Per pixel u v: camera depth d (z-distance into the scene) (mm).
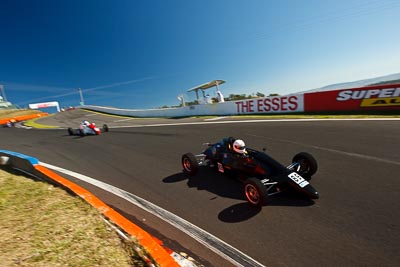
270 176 4770
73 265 2873
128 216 4609
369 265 3018
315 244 3455
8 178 6180
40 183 5758
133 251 3139
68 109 53750
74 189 5141
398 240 3391
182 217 4453
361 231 3635
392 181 5043
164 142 11195
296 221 4020
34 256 3039
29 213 4172
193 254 3426
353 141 7910
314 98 14398
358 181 5195
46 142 14383
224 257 3336
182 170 7047
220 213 4480
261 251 3408
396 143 7250
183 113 23984
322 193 4848
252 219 4195
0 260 2967
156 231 4059
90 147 11727
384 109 11703
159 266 2859
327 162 6430
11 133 20984
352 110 12938
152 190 5777
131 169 7559
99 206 4426
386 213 4008
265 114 16922
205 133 12312
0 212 4230
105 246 3236
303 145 8164
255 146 8758
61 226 3725
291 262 3164
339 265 3051
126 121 24391
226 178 6055
